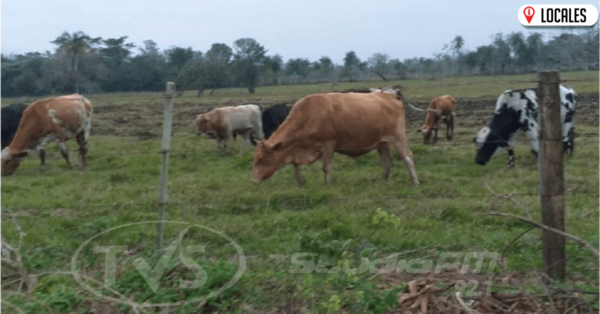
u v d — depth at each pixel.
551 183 5.06
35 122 12.60
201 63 27.70
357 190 9.49
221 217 7.75
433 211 7.75
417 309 4.68
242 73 27.50
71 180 11.16
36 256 6.13
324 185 10.12
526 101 11.27
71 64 30.58
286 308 4.84
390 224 7.13
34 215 8.02
